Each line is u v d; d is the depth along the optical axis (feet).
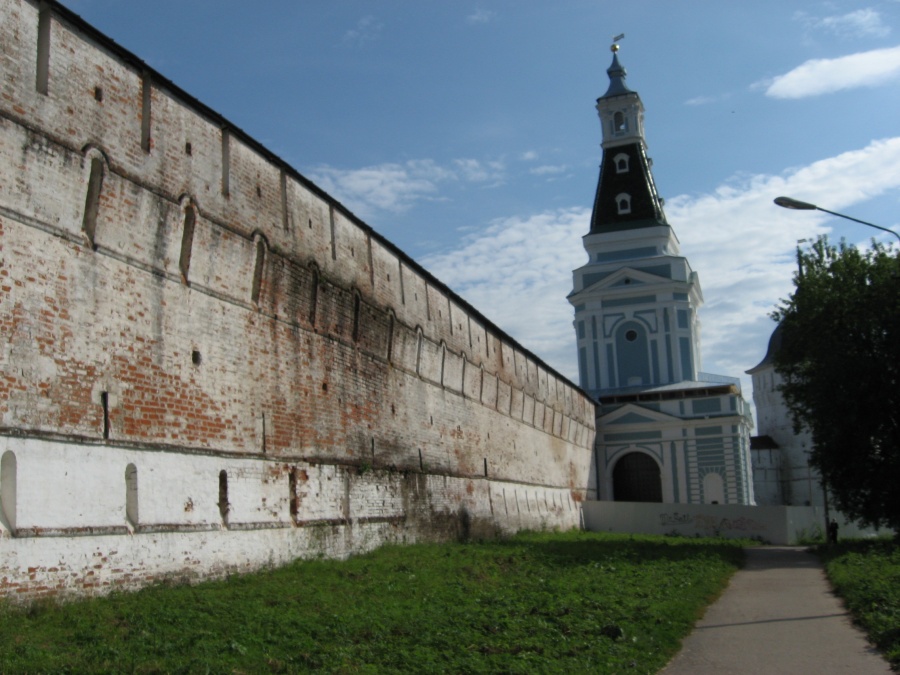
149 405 60.75
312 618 49.93
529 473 157.17
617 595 65.62
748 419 224.74
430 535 108.47
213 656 40.40
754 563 110.93
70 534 52.65
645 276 229.25
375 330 98.07
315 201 86.33
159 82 64.59
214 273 69.31
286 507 76.18
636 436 214.69
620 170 241.96
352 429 90.53
